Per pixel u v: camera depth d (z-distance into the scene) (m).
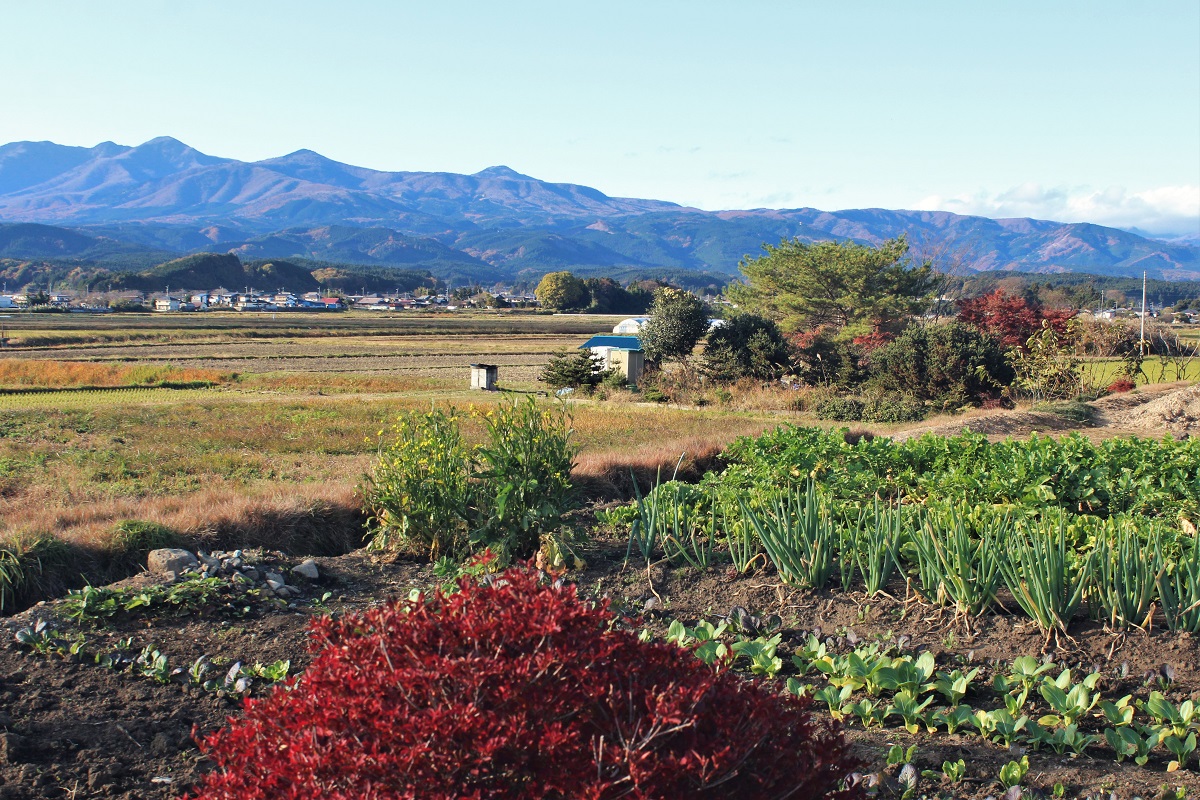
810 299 59.59
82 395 36.62
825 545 6.98
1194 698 5.12
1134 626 5.88
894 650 5.91
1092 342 42.44
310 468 17.39
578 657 2.92
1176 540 7.47
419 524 8.68
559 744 2.68
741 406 34.09
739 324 41.41
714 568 7.66
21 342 74.38
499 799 2.72
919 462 12.24
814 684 5.51
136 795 4.27
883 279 58.66
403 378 47.62
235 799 2.86
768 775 2.97
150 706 5.27
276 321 128.75
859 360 38.50
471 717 2.65
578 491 9.10
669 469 15.00
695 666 3.20
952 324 33.91
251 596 7.27
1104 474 10.54
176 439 21.55
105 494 14.03
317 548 11.08
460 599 3.22
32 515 10.98
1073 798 4.09
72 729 4.91
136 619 6.72
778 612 6.76
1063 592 5.95
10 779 4.30
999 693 5.33
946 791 4.14
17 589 8.66
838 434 13.39
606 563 8.09
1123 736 4.54
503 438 8.57
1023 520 7.62
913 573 7.11
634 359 42.16
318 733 2.78
